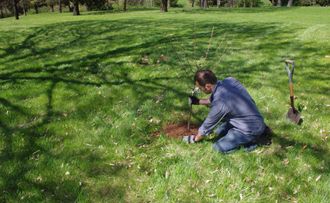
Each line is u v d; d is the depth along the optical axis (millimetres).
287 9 33125
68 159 4789
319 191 4141
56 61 9766
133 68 8891
